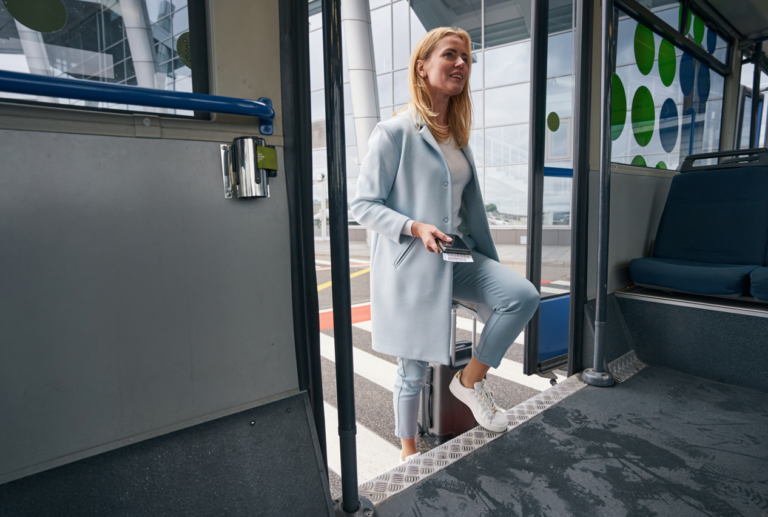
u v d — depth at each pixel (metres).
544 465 1.37
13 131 0.76
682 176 2.58
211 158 0.98
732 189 2.35
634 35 2.56
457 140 1.51
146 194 0.90
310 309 1.18
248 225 1.05
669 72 2.94
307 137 1.12
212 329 1.01
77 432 0.86
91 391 0.87
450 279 1.37
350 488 1.13
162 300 0.94
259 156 0.99
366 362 3.11
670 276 2.19
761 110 4.70
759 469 1.34
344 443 1.11
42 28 0.82
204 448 0.99
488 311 1.63
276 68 1.06
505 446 1.48
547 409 1.74
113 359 0.89
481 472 1.34
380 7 11.45
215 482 0.97
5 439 0.79
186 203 0.95
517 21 9.90
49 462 0.83
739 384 1.94
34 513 0.79
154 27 0.93
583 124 2.06
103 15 0.88
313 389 1.21
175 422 0.98
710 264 2.25
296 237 1.12
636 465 1.37
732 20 3.36
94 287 0.86
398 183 1.42
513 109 10.24
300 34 1.09
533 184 2.06
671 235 2.54
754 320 1.90
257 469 1.03
